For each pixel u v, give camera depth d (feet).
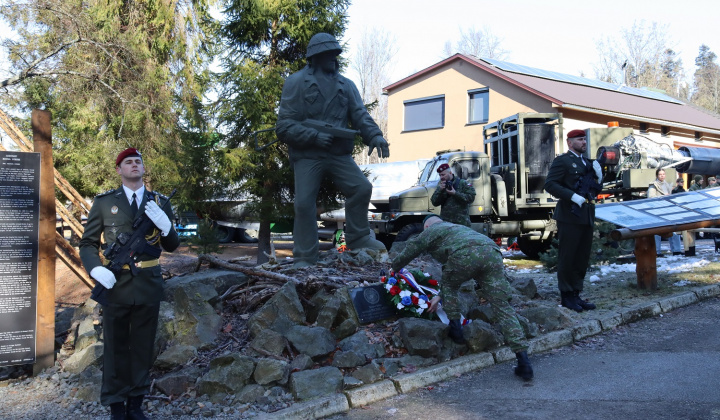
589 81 90.22
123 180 13.20
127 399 13.12
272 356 15.74
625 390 14.34
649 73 163.94
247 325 17.43
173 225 13.55
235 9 44.98
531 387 14.96
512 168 40.27
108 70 56.13
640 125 75.87
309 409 13.47
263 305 18.21
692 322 20.31
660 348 17.63
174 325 17.28
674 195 27.55
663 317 21.29
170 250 13.57
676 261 33.73
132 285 12.63
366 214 24.97
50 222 17.63
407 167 54.03
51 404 14.82
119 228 12.85
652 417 12.65
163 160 46.50
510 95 75.31
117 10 56.85
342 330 17.04
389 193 53.42
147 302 12.81
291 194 46.96
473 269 16.02
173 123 55.26
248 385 14.60
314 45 23.29
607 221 24.36
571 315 20.75
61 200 61.16
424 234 16.92
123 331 12.87
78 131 57.93
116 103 56.54
